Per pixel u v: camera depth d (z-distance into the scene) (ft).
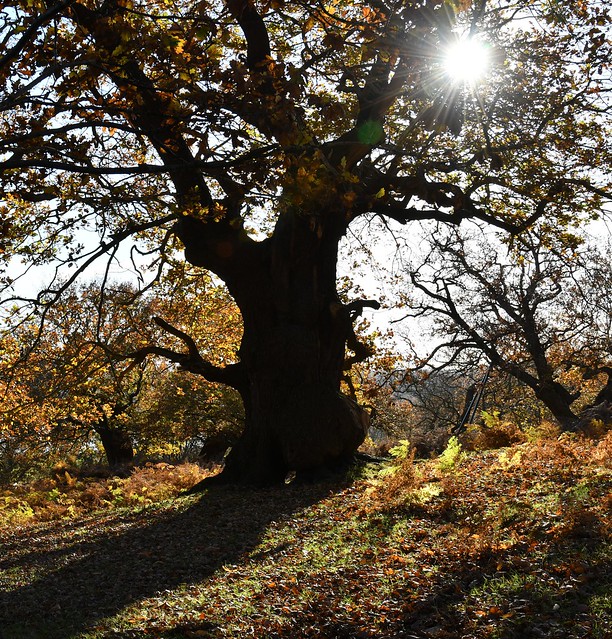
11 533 59.82
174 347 91.35
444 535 30.81
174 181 51.19
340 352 61.31
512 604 20.71
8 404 78.64
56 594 32.55
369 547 31.55
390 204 57.16
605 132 60.03
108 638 24.09
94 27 23.56
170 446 151.33
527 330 107.86
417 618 21.63
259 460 58.70
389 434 150.41
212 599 27.76
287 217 58.08
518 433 64.75
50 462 138.51
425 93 30.73
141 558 38.06
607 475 34.17
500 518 29.99
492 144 55.52
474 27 32.48
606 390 103.24
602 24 41.14
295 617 23.88
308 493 50.67
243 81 21.83
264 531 40.01
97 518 60.59
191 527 45.11
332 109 22.07
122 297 73.67
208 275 78.23
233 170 22.56
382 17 23.85
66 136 25.44
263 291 58.85
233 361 92.38
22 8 22.22
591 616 18.69
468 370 118.42
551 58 51.83
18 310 49.34
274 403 58.34
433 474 43.37
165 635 23.82
